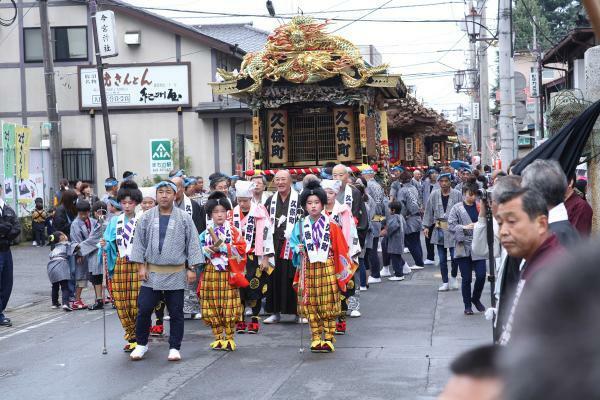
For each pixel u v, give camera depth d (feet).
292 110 62.13
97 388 25.84
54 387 26.16
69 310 44.21
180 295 29.76
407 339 32.19
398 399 23.04
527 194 12.33
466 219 37.65
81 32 98.58
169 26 97.09
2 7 99.09
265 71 58.44
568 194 20.54
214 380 26.45
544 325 3.26
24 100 99.81
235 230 31.48
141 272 29.68
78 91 98.58
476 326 34.58
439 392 23.59
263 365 28.53
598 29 19.13
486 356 4.33
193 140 98.17
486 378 4.25
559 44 77.15
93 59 98.68
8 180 89.92
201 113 96.99
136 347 30.30
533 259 12.25
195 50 98.07
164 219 29.60
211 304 31.24
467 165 57.62
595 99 30.83
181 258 29.55
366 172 51.21
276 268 37.35
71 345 33.58
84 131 98.84
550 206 14.82
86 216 44.27
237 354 30.68
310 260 30.32
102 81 75.66
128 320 31.53
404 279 51.55
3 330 38.22
